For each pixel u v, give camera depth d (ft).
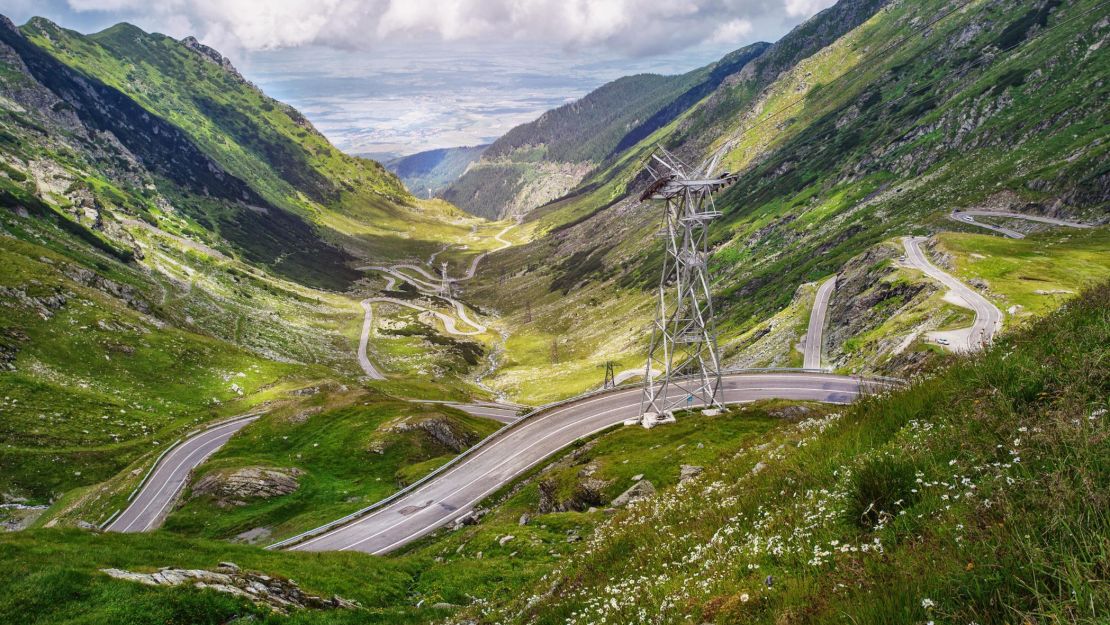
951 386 33.47
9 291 450.71
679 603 26.61
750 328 574.97
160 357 481.05
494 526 123.65
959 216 572.10
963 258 379.35
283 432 294.05
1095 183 502.79
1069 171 533.55
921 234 554.46
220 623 58.39
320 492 240.73
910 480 24.11
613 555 48.98
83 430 370.73
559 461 203.62
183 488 253.24
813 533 25.57
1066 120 629.92
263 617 61.52
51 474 334.24
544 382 623.77
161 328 526.98
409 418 285.64
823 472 33.50
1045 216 524.52
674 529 44.14
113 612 54.29
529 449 226.17
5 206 610.65
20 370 398.62
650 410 214.90
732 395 240.94
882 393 41.60
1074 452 18.06
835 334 417.69
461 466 224.12
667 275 213.05
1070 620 12.34
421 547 169.17
